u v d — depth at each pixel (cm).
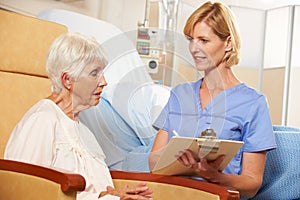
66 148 161
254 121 188
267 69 398
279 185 209
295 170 209
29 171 145
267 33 396
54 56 160
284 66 395
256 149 186
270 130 189
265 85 398
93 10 344
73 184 132
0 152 187
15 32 200
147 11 364
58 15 256
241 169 190
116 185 176
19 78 199
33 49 205
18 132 160
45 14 256
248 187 180
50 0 310
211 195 157
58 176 135
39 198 140
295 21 393
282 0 452
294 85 394
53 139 159
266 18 395
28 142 155
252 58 396
